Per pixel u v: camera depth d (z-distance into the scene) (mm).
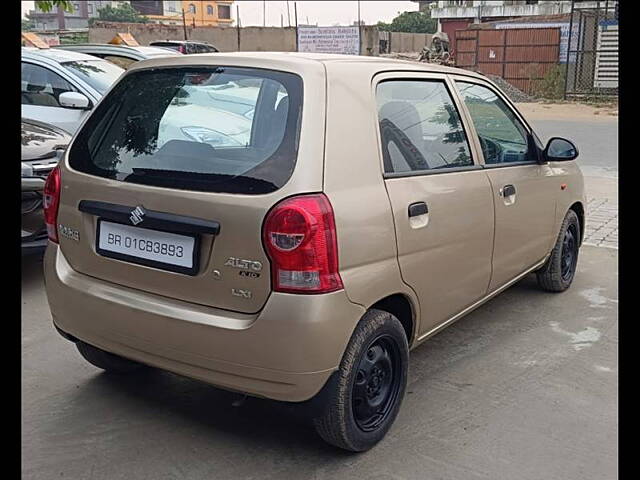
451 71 4117
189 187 2918
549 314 5094
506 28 29219
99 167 3258
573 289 5660
